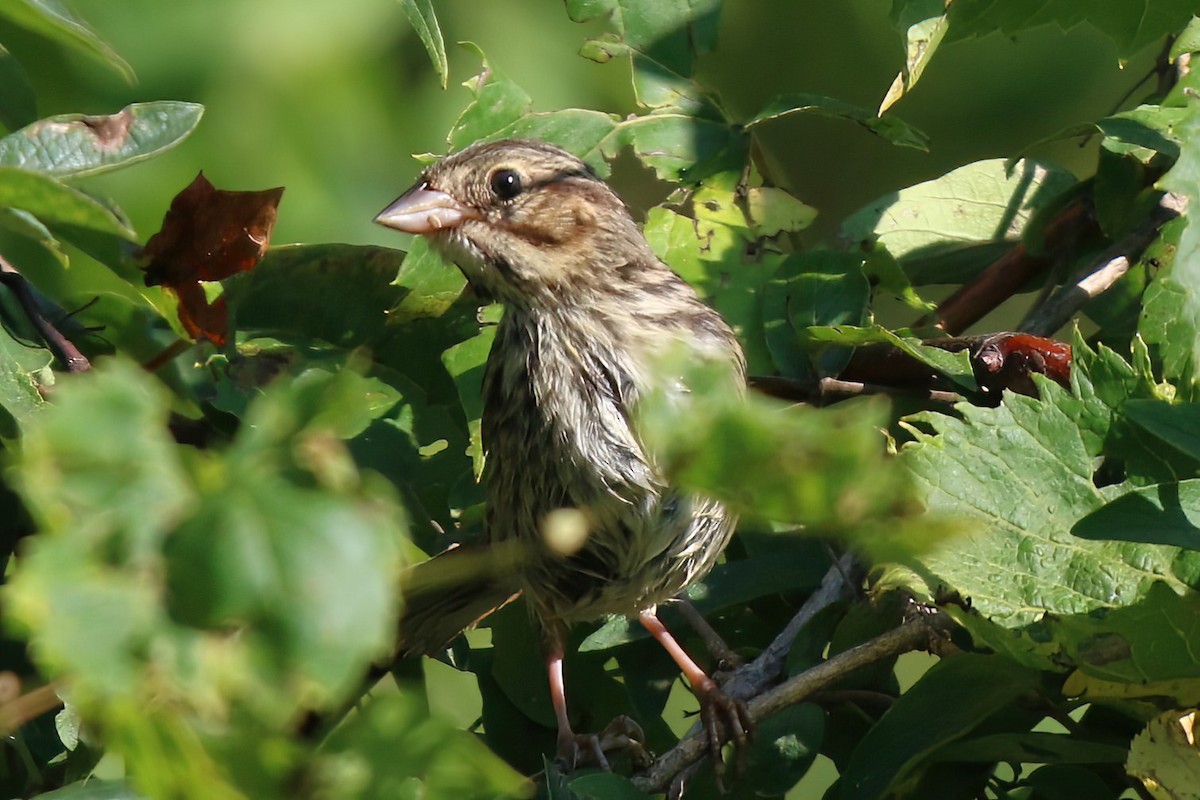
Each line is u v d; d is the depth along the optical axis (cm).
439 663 866
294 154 833
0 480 532
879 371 714
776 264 735
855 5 1062
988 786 591
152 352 698
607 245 720
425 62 868
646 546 692
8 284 587
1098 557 542
